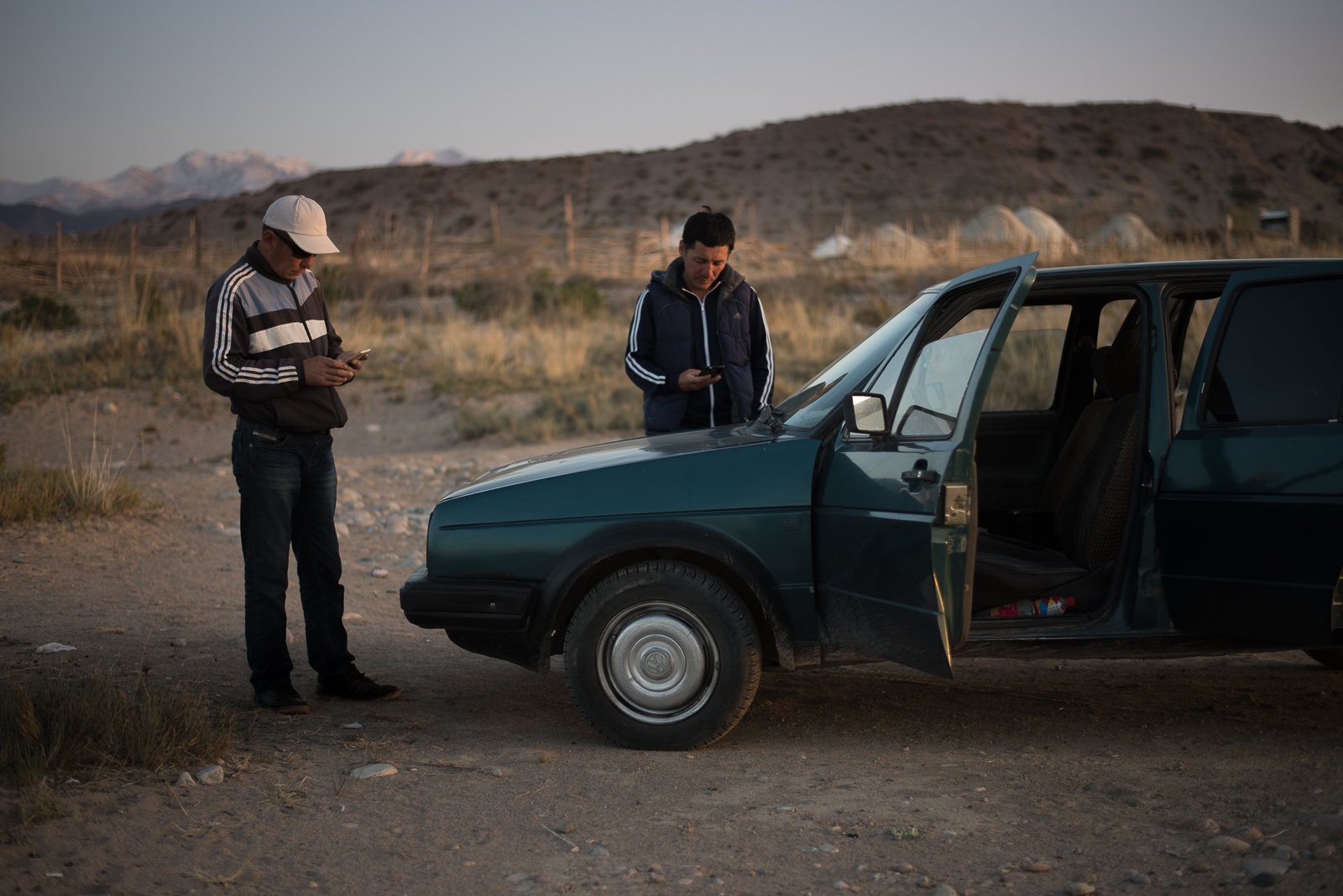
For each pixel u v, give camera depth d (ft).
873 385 12.59
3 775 10.87
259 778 11.36
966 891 8.59
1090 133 271.90
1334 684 14.97
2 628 17.79
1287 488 10.96
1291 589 10.98
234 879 8.89
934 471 10.59
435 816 10.40
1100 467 13.15
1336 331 11.36
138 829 9.83
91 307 76.79
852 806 10.53
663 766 11.87
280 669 14.10
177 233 237.04
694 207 226.17
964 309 12.66
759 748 12.55
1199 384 11.84
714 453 12.46
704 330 15.75
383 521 28.37
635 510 12.30
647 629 12.28
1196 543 11.48
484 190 247.50
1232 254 58.49
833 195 229.25
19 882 8.64
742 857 9.37
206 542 25.50
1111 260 61.57
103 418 47.01
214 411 47.80
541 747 12.67
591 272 100.27
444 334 60.49
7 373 52.29
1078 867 8.93
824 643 12.16
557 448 39.04
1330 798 10.05
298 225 13.33
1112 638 11.79
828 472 12.04
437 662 16.93
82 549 24.12
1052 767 11.57
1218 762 11.47
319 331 14.15
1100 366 14.44
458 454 39.11
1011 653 11.93
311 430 13.78
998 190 229.86
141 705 12.41
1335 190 254.27
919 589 10.70
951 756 12.10
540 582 12.55
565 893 8.73
